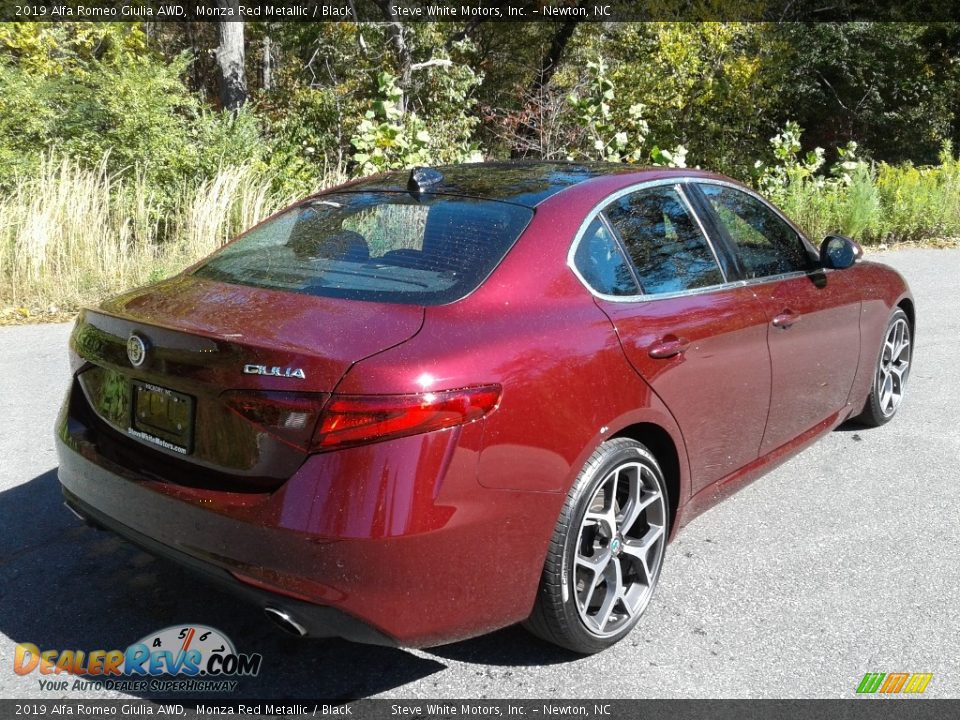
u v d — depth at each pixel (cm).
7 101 1097
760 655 298
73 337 309
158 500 258
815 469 461
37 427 505
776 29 2291
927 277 1009
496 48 2628
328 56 2012
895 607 329
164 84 1164
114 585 337
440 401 238
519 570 261
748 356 352
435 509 237
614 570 297
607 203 324
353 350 241
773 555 368
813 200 1261
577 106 1162
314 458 234
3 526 381
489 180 343
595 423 276
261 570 240
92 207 943
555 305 284
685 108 2098
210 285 298
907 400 573
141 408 274
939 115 2769
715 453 346
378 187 351
